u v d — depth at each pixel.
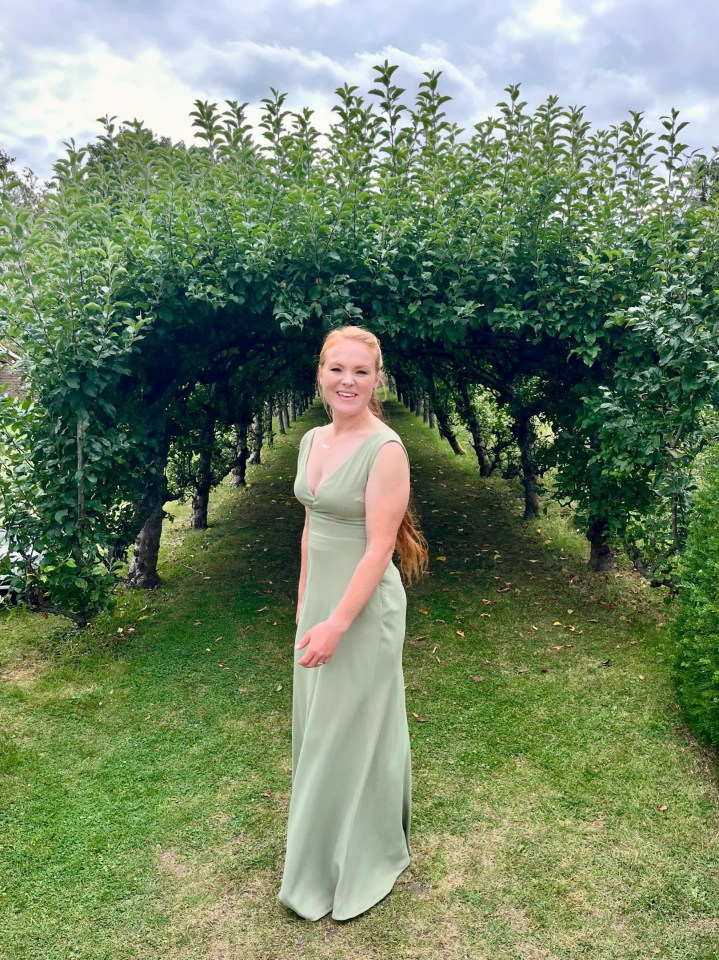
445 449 12.45
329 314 4.38
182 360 5.05
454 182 4.74
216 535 7.49
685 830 2.58
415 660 4.22
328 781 2.12
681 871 2.36
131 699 3.82
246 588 5.68
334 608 2.13
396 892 2.29
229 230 4.35
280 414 16.25
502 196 4.66
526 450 7.35
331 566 2.12
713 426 4.03
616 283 4.39
